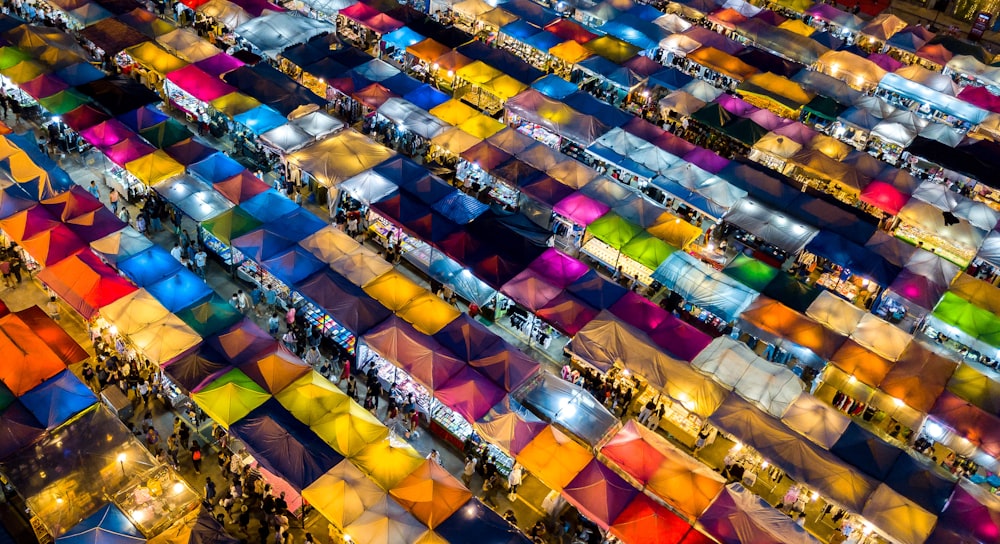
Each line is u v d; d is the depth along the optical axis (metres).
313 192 42.75
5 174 36.66
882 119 53.47
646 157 45.62
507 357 31.70
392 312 33.50
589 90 55.44
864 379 34.03
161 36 49.81
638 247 38.81
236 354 30.39
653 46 59.66
